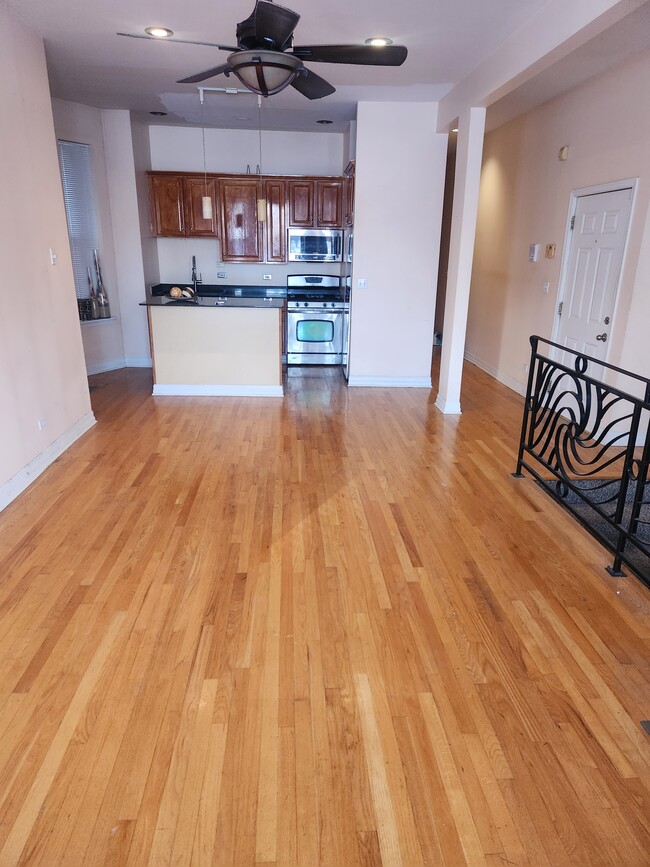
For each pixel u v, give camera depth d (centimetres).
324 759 167
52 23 346
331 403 546
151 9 322
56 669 200
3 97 323
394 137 538
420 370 614
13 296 335
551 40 297
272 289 727
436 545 288
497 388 615
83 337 621
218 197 663
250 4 313
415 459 405
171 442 430
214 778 160
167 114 604
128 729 176
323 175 699
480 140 438
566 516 325
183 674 199
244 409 521
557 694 194
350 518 315
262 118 611
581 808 154
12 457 334
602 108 422
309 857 140
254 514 317
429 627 226
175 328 544
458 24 334
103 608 233
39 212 371
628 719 184
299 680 197
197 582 253
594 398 451
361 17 326
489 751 171
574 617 235
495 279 653
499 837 146
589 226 449
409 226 565
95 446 419
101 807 151
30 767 163
